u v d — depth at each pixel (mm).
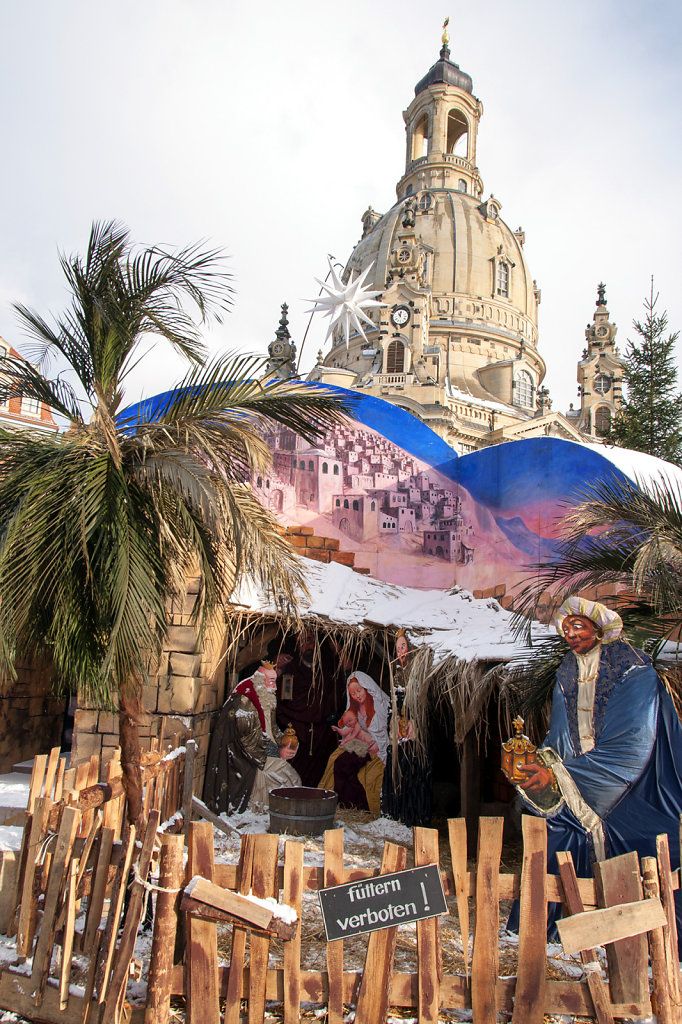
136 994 4480
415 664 10367
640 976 4121
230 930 5965
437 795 11398
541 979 4152
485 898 4238
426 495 14805
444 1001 4172
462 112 84062
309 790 9906
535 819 4324
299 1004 4109
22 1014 4195
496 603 12273
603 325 71562
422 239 72875
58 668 6281
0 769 11367
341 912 4141
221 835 8938
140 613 5430
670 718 6211
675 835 5891
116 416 6410
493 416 57719
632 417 32031
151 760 6516
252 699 10773
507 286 74500
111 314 5871
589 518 7996
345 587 12805
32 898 4465
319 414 6844
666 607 7391
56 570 5520
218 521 5871
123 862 4281
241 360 6520
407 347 58312
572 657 6660
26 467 5805
